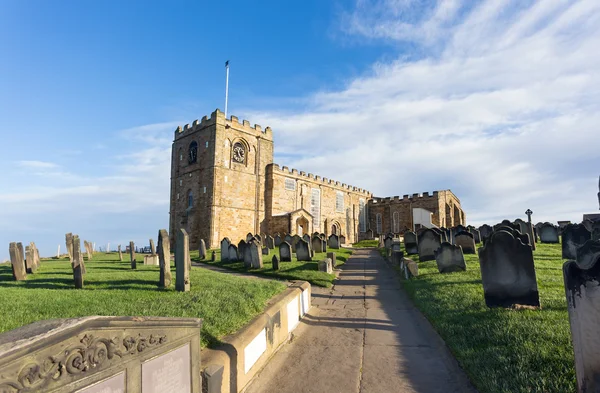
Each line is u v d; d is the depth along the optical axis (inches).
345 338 270.4
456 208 2379.4
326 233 1988.2
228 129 1512.1
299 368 214.5
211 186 1429.6
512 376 163.0
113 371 97.3
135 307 244.4
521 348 185.0
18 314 222.5
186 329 130.6
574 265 148.5
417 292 394.0
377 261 863.1
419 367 210.2
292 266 650.8
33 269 488.4
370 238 2204.7
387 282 543.8
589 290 142.5
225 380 163.8
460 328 243.1
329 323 314.5
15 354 73.2
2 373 71.1
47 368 80.2
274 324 244.5
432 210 2106.3
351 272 668.7
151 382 111.0
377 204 2400.3
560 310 249.4
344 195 2201.0
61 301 260.4
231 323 212.5
